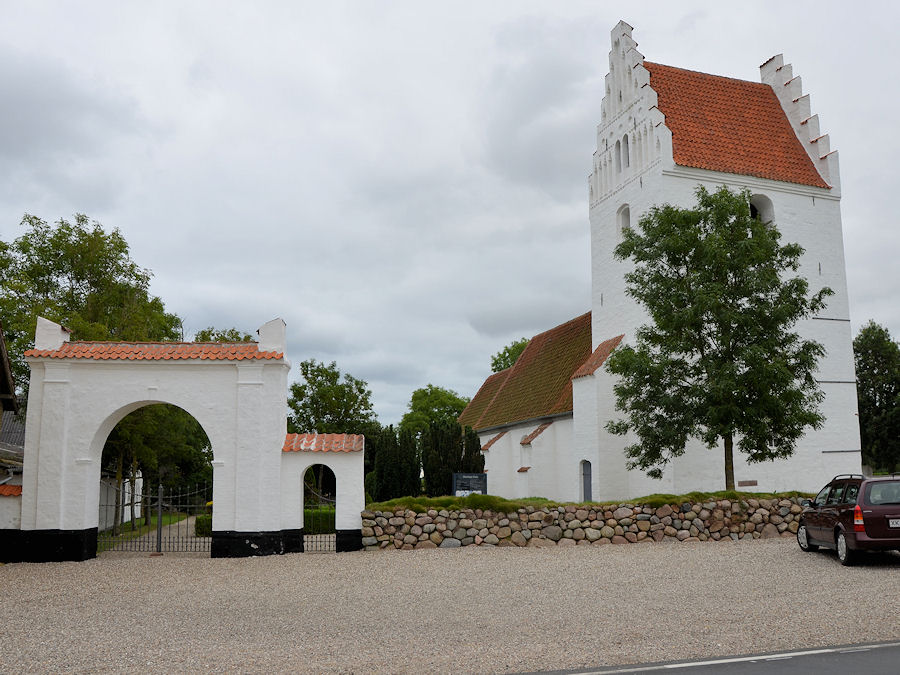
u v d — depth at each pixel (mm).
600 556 17250
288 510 19391
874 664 7395
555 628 9508
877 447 56656
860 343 58938
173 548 21906
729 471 21719
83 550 18406
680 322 21375
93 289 28812
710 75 32750
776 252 22312
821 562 15023
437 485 32375
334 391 43844
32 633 9789
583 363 33531
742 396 20656
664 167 28312
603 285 32375
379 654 8289
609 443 28672
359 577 14750
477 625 9820
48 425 18844
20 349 25484
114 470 34219
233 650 8617
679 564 15445
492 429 40531
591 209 33625
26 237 27953
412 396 65500
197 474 51219
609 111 32562
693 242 22141
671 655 7961
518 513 20156
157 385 19281
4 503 18562
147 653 8547
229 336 44000
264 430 19234
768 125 31812
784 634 8828
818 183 30438
